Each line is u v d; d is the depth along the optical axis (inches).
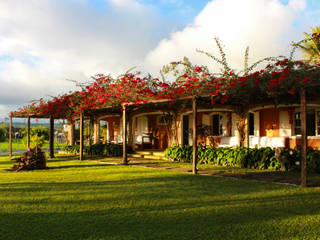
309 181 301.0
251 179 318.3
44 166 437.7
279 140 542.6
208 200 224.1
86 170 410.0
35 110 606.2
